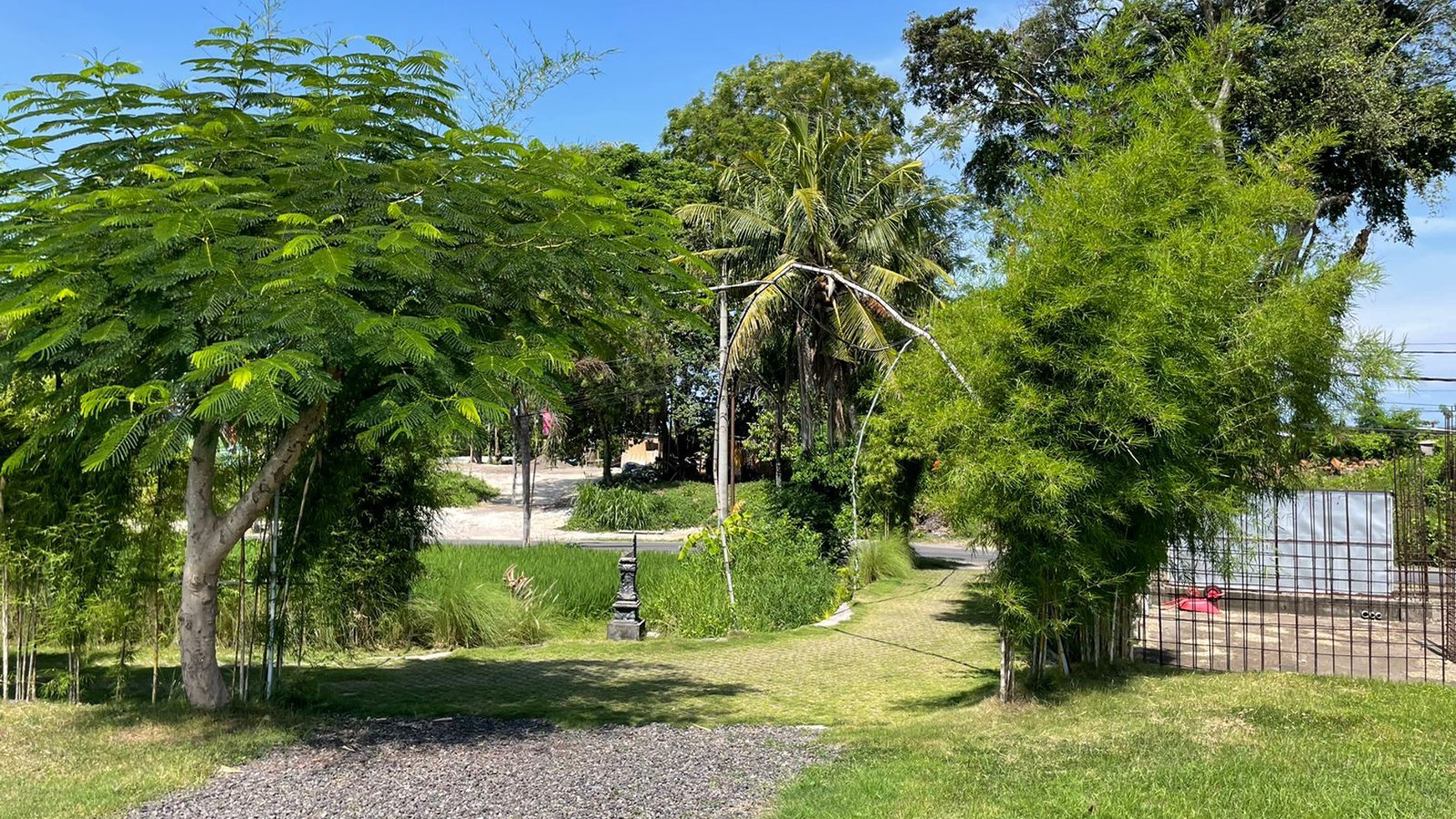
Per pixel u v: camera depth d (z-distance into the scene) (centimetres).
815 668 877
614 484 3266
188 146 579
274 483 637
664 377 2800
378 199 561
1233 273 615
